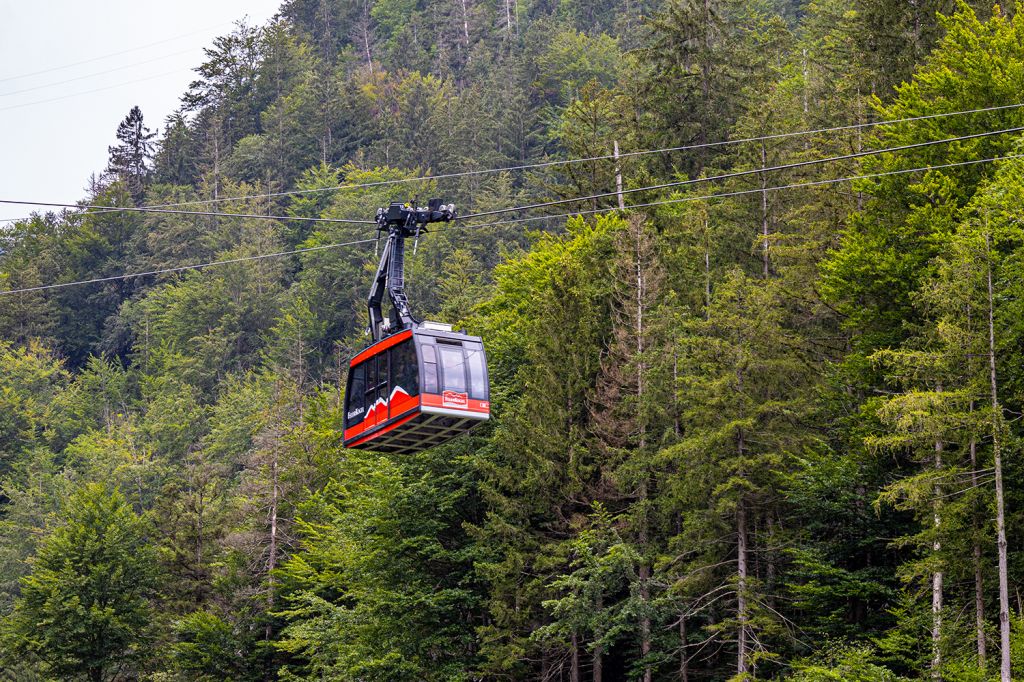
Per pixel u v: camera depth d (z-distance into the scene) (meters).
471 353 45.44
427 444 47.59
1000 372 47.84
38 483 146.75
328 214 193.25
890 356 56.16
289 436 91.31
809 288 68.19
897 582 54.91
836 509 55.84
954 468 46.28
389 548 66.75
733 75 106.75
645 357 65.06
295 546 89.00
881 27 86.06
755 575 59.59
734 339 59.06
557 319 69.81
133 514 92.31
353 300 180.00
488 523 65.06
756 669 55.12
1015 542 49.00
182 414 156.38
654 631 61.25
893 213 63.72
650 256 71.31
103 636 85.56
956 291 47.34
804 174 80.25
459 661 65.19
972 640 47.38
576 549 59.91
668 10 111.19
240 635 83.50
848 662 48.72
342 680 66.12
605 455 65.75
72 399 183.88
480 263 167.25
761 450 56.78
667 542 63.38
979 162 58.03
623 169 98.69
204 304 190.62
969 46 66.62
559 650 65.12
